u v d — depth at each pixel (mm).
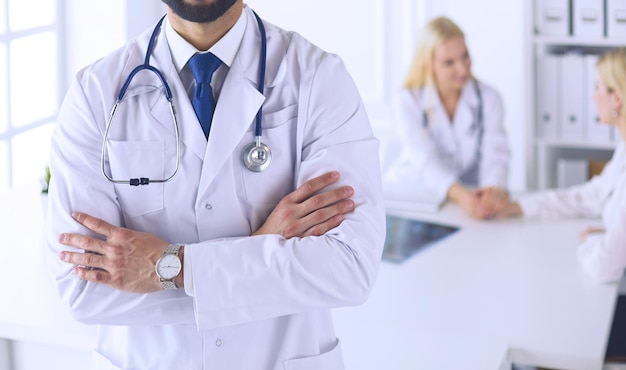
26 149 3900
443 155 3902
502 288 2754
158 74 1608
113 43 4012
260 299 1542
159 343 1645
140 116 1617
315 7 4781
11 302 2262
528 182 4320
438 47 3799
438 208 3500
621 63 3168
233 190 1604
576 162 4262
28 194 3188
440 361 2137
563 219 3393
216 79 1633
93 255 1586
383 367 2105
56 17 3977
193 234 1631
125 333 1680
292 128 1643
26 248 2650
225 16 1585
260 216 1642
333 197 1602
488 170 3855
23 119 3875
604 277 2779
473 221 3377
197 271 1538
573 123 4270
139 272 1564
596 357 2305
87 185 1617
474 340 2260
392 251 3064
